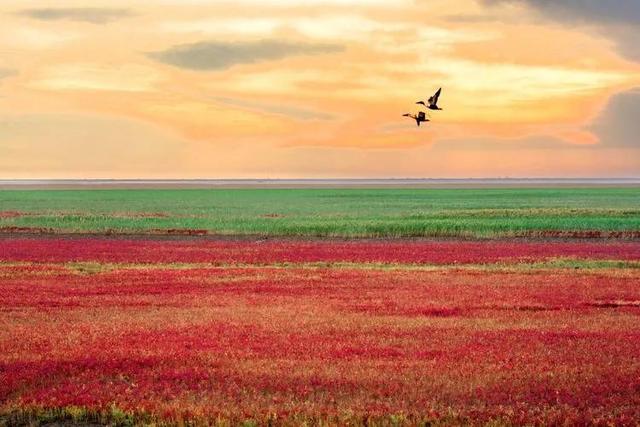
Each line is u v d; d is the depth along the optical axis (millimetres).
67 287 45812
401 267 59438
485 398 21125
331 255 68750
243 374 23516
